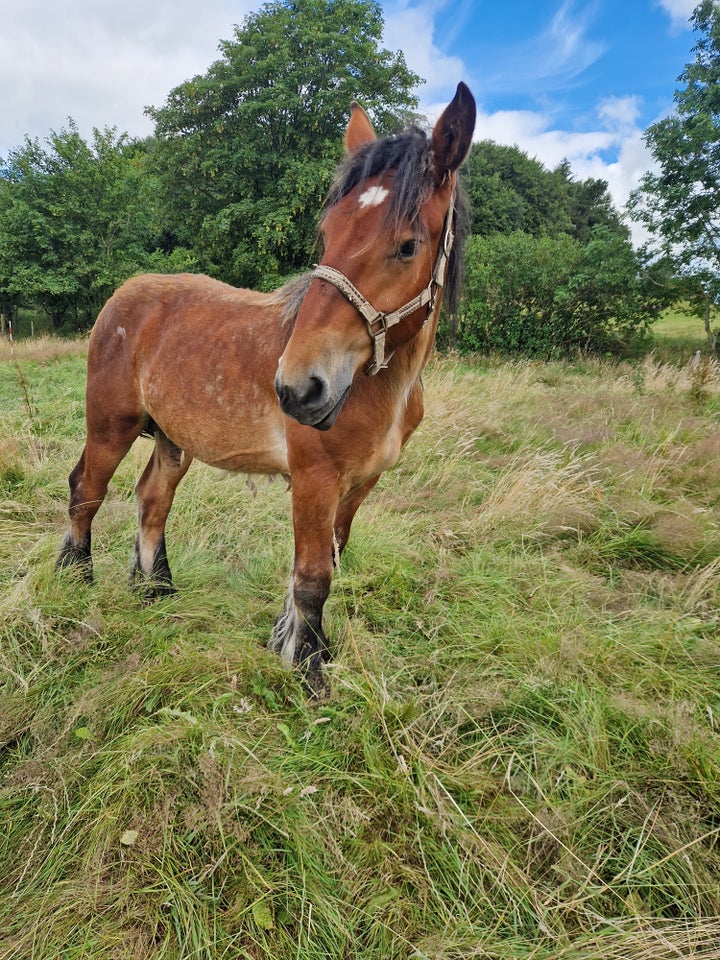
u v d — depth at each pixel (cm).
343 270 147
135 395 247
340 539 245
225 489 371
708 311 1166
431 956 124
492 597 265
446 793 157
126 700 186
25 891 135
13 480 386
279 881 138
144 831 144
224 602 254
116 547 307
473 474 420
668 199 1124
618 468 407
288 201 1412
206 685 192
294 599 204
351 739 177
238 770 160
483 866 144
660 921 136
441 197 158
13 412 543
